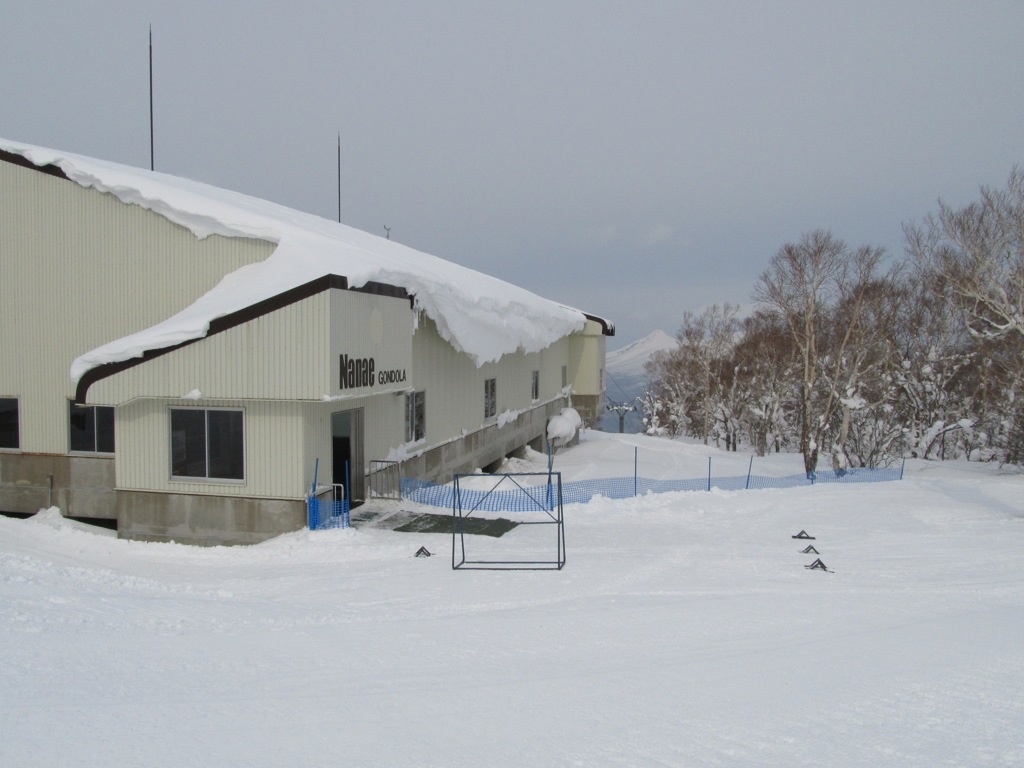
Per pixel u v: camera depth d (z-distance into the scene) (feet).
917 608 29.45
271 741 15.99
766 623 26.89
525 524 49.83
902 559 40.78
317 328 42.75
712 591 32.76
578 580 34.88
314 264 46.60
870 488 70.03
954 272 111.34
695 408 207.82
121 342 45.44
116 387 45.34
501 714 17.84
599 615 28.02
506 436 90.27
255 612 28.37
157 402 46.52
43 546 42.32
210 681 19.99
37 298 54.80
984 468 114.42
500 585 33.96
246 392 43.70
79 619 25.31
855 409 121.49
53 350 54.70
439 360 67.77
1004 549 43.68
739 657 22.63
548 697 19.04
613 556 40.45
